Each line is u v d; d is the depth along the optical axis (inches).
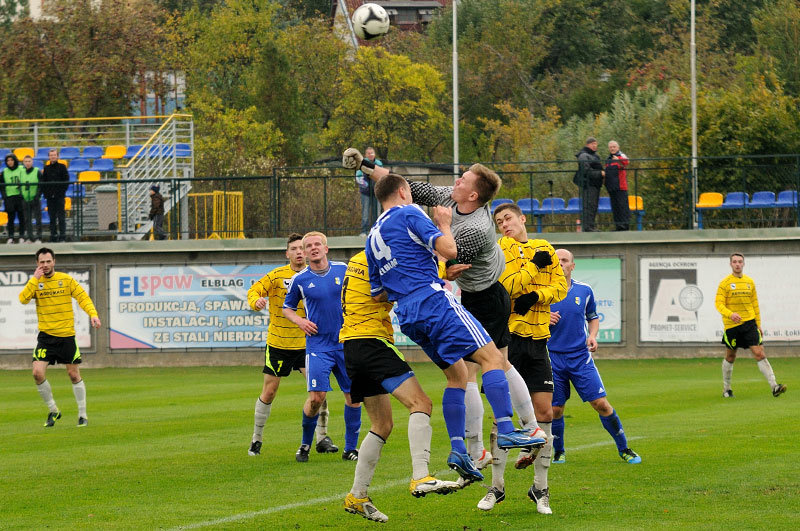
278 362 907.4
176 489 737.0
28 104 4217.5
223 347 2030.0
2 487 749.3
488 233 628.1
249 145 4301.2
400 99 4938.5
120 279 2050.9
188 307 2034.9
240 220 2261.3
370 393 604.1
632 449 880.3
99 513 653.9
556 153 3449.8
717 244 1964.8
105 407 1318.9
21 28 4089.6
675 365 1855.3
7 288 2059.5
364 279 610.5
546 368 698.8
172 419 1175.6
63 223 2106.3
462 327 584.4
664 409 1187.9
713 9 4936.0
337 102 5128.0
